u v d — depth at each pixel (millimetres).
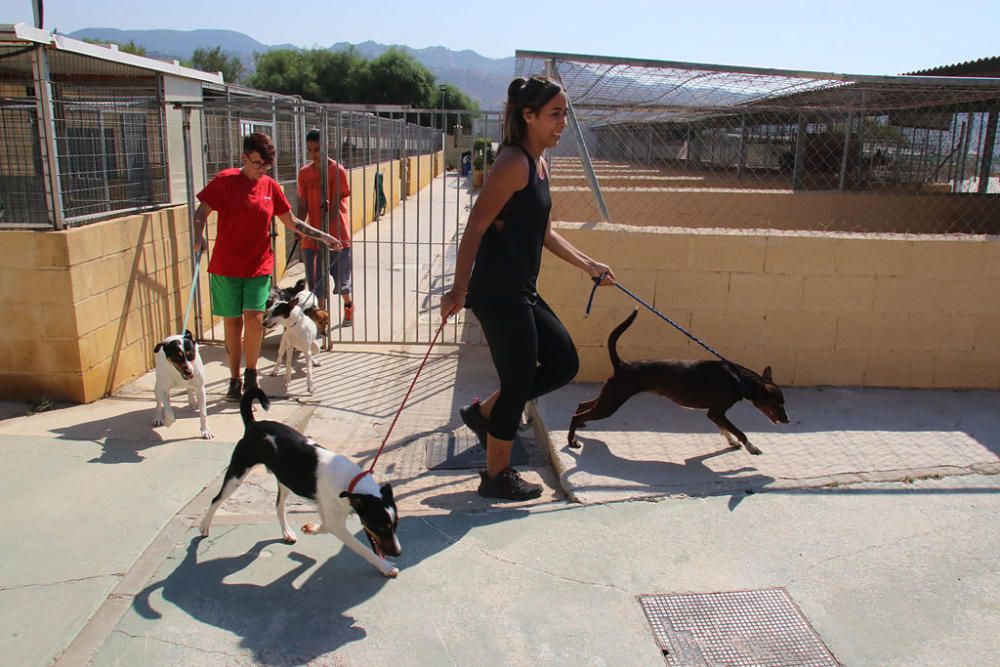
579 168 12336
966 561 3398
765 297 5484
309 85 60750
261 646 2811
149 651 2762
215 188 5184
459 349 7273
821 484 4074
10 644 2752
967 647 2854
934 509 3836
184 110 6629
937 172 11828
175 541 3510
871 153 12047
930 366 5617
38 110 4969
